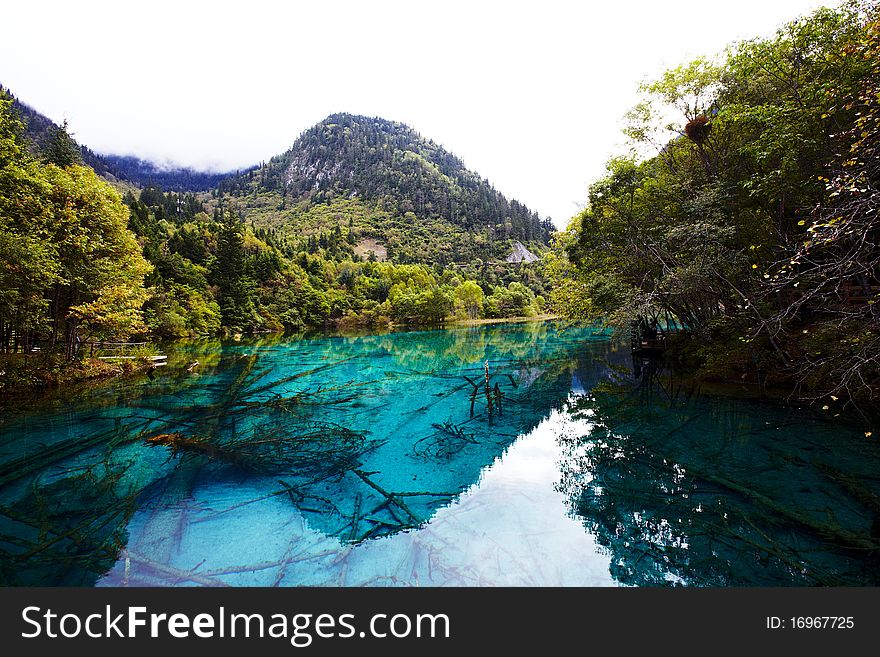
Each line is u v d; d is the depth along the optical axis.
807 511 5.40
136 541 5.21
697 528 5.24
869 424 8.41
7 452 8.36
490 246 145.25
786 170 9.11
